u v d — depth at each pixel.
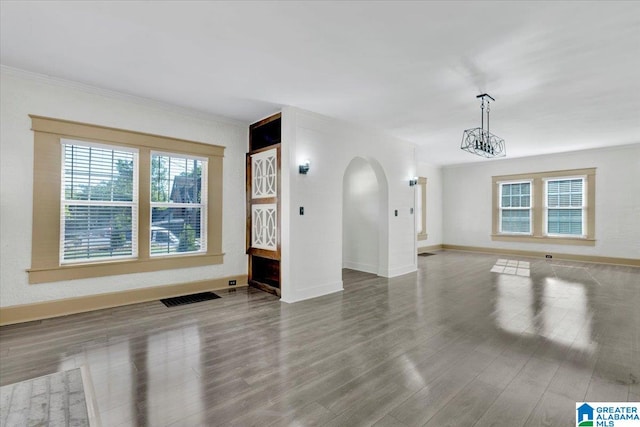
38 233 3.38
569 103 4.04
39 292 3.41
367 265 6.35
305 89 3.67
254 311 3.82
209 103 4.17
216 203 4.75
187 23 2.39
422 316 3.65
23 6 2.18
